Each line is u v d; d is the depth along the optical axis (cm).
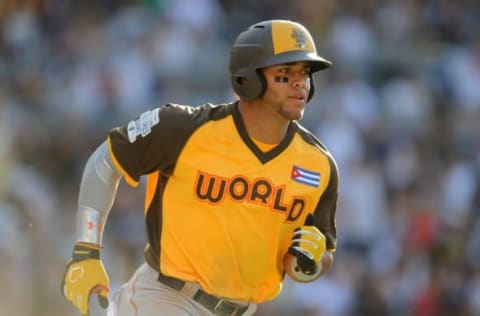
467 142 5322
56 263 4250
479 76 5684
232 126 2061
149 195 2097
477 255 4728
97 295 2028
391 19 5856
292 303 4453
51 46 5697
